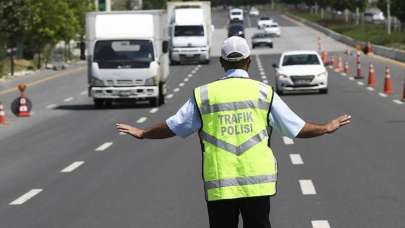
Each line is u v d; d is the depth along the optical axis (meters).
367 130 38.47
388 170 26.91
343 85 69.81
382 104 52.03
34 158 32.38
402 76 77.81
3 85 83.25
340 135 36.94
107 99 56.19
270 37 147.88
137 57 55.41
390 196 22.36
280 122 11.44
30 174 28.14
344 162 28.91
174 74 91.25
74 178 26.98
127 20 56.44
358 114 46.03
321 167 27.86
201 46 111.00
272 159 11.30
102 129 42.88
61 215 21.00
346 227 18.72
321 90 62.12
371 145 33.31
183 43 110.88
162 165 29.41
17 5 102.50
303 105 52.66
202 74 90.44
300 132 11.46
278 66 63.50
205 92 11.43
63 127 44.56
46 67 114.81
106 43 55.97
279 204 21.58
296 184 24.55
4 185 26.02
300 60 64.00
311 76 61.09
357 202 21.61
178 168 28.56
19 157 32.81
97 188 24.88
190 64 112.00
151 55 55.53
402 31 160.50
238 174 11.16
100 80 55.06
